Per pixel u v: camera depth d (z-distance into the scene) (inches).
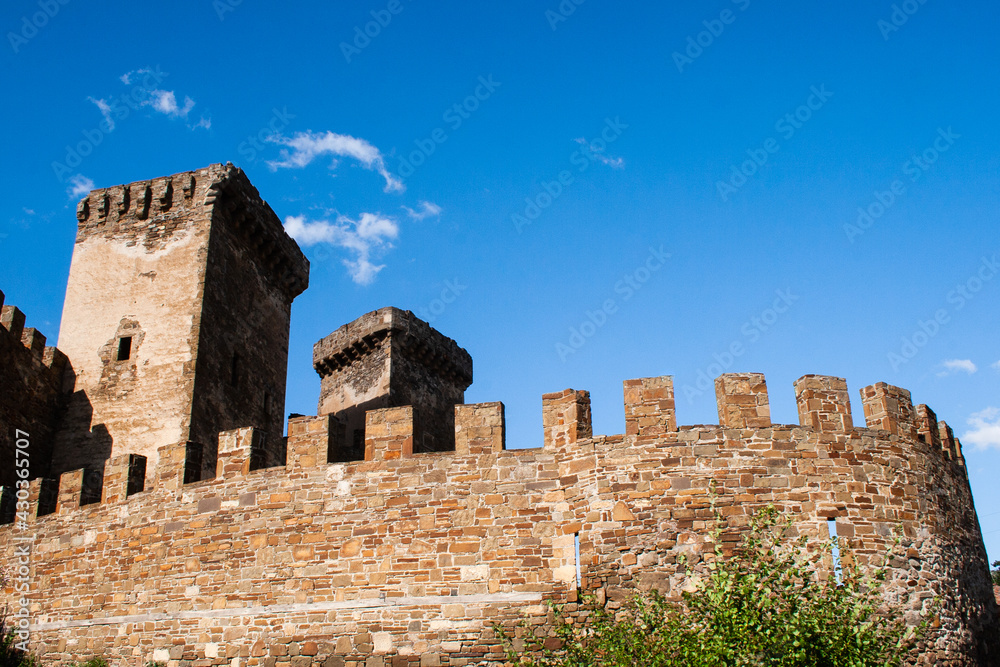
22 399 987.3
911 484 692.1
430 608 670.5
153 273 1094.4
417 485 711.1
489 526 685.9
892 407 716.7
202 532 753.0
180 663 713.0
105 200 1155.3
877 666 518.9
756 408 688.4
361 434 1283.2
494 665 645.9
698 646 514.3
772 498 660.1
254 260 1194.0
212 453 1015.0
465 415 725.3
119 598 765.9
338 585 694.5
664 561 643.5
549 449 703.1
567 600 651.5
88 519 818.8
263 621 701.9
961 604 682.2
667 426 684.7
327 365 1418.6
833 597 543.5
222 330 1085.1
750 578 542.0
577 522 673.0
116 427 1015.0
